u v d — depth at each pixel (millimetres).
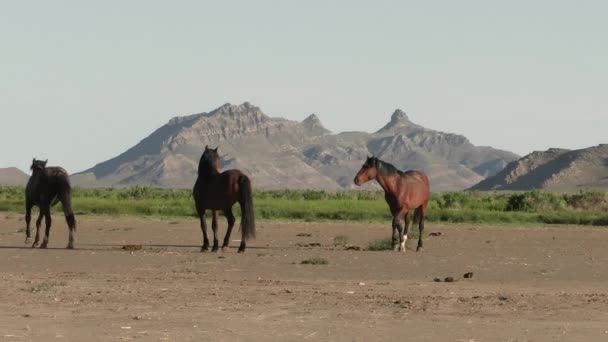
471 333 14648
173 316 16094
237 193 29969
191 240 36781
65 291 19328
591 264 27875
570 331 14836
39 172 31781
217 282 21672
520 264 27500
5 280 21453
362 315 16391
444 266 26516
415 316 16328
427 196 32188
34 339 13906
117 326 15070
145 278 22469
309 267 25828
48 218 31797
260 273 24203
